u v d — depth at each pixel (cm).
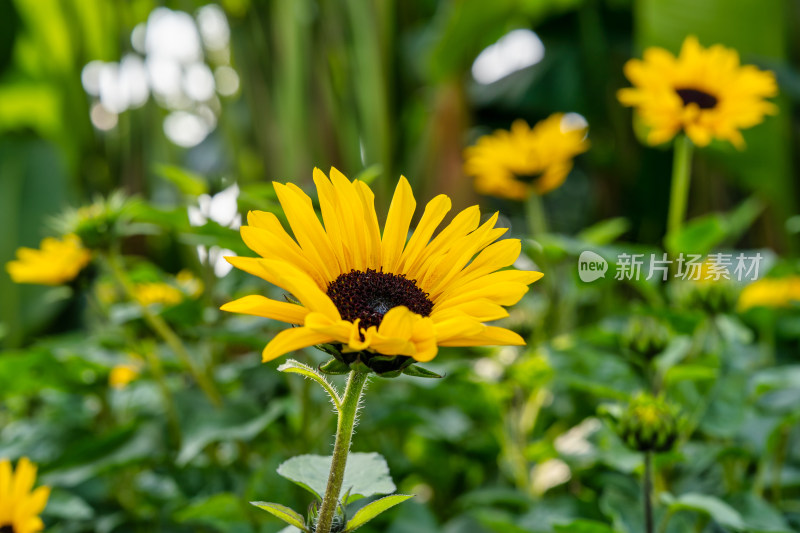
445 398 126
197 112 215
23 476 115
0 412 144
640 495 121
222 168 216
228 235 118
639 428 114
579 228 214
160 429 122
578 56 186
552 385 132
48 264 124
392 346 76
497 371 134
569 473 130
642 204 180
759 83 132
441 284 99
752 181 162
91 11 178
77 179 185
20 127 197
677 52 161
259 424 119
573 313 146
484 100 191
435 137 162
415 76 171
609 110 182
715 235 128
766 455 120
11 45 178
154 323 121
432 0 182
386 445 128
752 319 133
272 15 166
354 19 163
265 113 167
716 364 124
